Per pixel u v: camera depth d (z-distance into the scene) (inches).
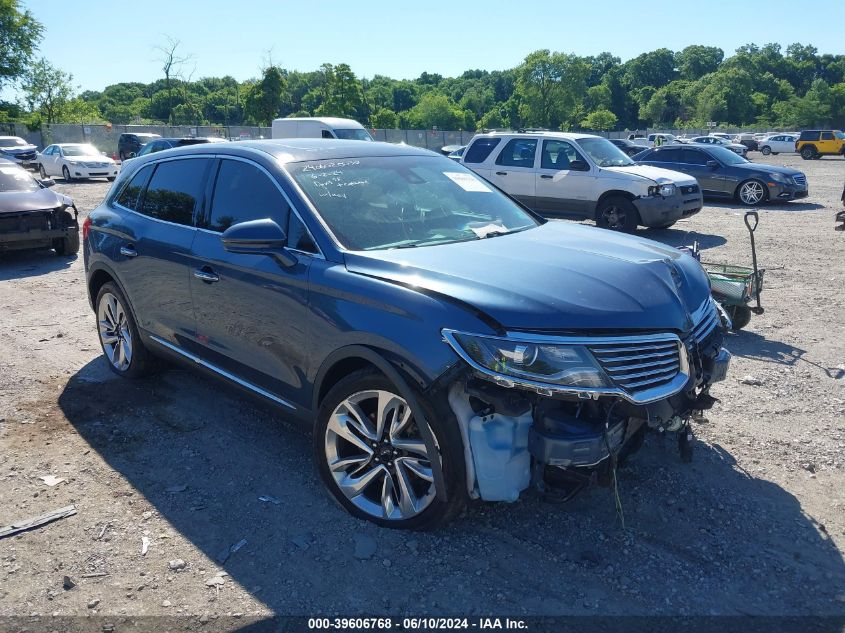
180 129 2010.3
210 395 205.5
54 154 1122.7
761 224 562.6
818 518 138.7
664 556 126.7
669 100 5502.0
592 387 114.2
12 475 159.3
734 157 718.5
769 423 181.2
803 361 227.6
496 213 173.3
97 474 159.5
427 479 126.3
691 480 152.2
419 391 121.0
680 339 126.2
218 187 173.6
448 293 122.5
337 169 164.4
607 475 123.0
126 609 115.1
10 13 2108.8
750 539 131.8
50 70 2367.1
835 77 6756.9
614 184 498.6
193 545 132.1
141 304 196.9
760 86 5871.1
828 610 113.2
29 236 417.4
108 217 212.1
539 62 3976.4
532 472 124.1
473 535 133.1
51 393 208.1
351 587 119.6
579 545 130.1
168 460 165.8
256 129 2039.9
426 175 176.7
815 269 376.5
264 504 145.6
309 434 179.3
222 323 165.8
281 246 147.4
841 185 942.4
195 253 171.2
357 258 138.6
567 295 122.2
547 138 537.3
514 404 117.4
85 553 130.3
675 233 523.5
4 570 125.7
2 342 259.9
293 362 147.2
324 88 2795.3
